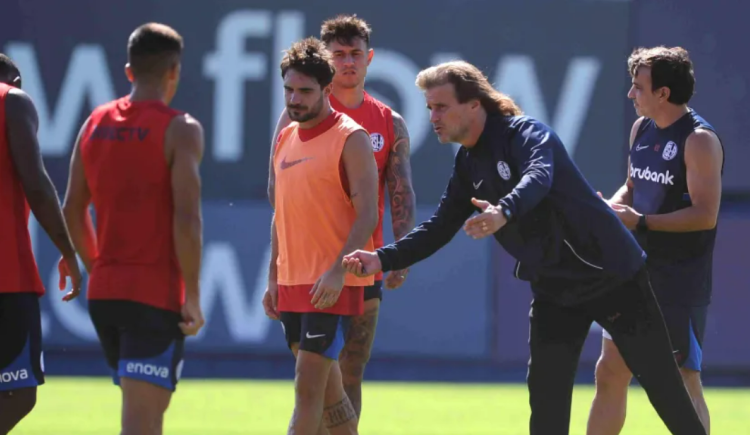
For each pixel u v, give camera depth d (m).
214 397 33.28
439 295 39.50
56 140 39.78
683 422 16.03
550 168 14.51
